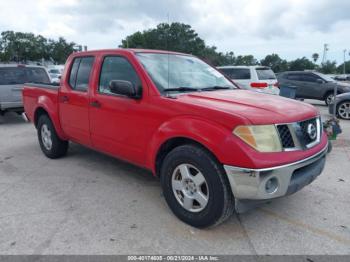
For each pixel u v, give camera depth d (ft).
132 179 15.33
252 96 12.31
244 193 9.35
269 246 9.82
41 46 252.42
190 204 10.68
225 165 9.40
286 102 11.66
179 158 10.61
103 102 13.67
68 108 16.05
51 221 11.27
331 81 45.39
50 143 18.44
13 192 13.85
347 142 22.45
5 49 241.35
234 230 10.70
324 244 9.93
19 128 28.96
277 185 9.51
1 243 9.93
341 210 12.14
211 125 9.82
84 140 15.61
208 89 13.25
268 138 9.45
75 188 14.25
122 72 13.20
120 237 10.25
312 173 10.52
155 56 13.70
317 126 11.37
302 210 12.14
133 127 12.40
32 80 32.04
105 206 12.43
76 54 16.08
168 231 10.59
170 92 11.99
